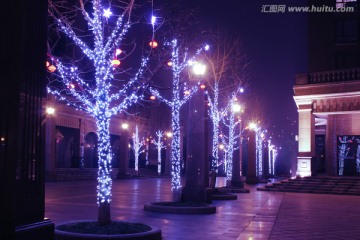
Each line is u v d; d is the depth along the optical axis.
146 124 66.25
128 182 42.28
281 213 16.80
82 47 10.96
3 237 5.80
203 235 10.94
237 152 32.06
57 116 41.25
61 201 19.78
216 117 25.69
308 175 34.78
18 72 6.04
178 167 17.20
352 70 33.94
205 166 19.39
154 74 14.18
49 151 38.66
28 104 6.32
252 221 14.04
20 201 6.10
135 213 15.30
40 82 6.66
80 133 46.00
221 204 20.36
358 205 21.08
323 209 18.86
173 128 17.28
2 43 6.04
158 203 16.58
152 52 16.03
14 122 6.00
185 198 17.88
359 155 35.47
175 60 17.25
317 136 51.97
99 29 10.40
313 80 35.62
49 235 6.66
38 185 6.57
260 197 25.73
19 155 6.06
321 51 41.06
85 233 9.08
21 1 6.10
